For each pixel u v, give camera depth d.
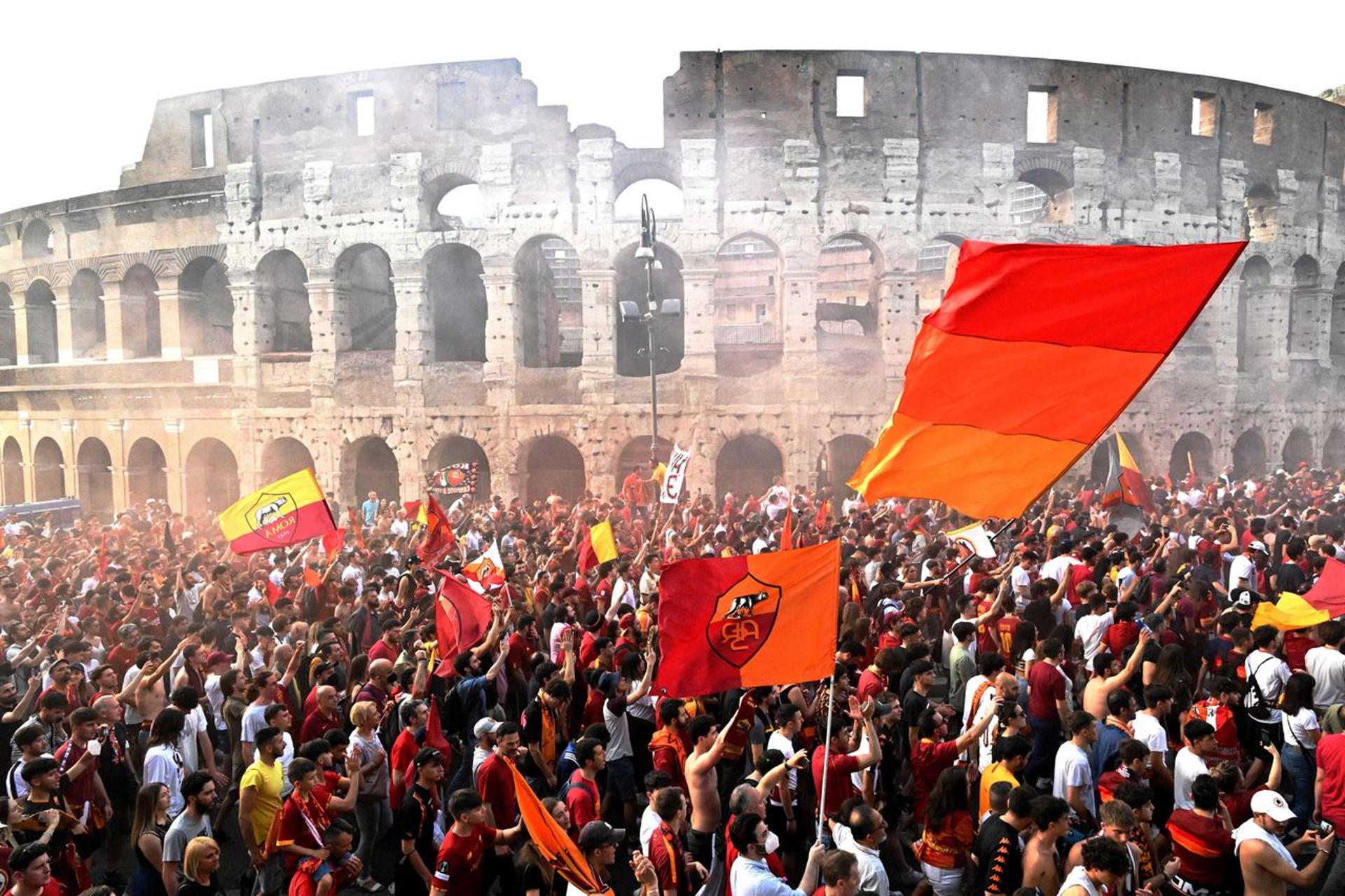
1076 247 10.48
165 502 51.56
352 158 47.19
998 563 23.56
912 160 45.72
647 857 10.87
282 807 12.47
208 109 49.94
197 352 51.62
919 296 65.12
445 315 53.62
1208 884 10.66
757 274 71.44
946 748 12.72
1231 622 17.02
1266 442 52.12
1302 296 54.28
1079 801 11.88
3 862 10.80
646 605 19.45
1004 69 46.53
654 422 38.12
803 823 13.89
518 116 45.88
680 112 45.44
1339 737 11.86
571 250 65.69
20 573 26.03
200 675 17.09
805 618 11.78
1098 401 10.27
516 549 27.58
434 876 11.68
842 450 51.44
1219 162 49.66
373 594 20.48
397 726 15.94
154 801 11.41
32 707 16.67
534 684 15.95
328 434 47.81
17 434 55.44
